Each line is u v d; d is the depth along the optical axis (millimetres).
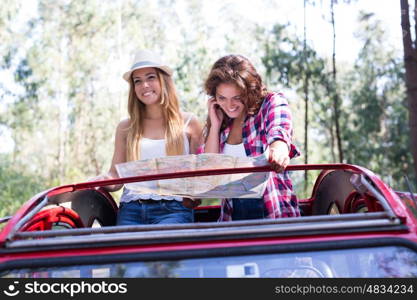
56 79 33719
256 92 3467
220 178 2928
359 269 2195
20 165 32750
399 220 2273
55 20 33500
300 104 28359
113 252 2189
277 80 25344
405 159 27359
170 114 4246
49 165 35219
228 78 3410
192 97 29625
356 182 2938
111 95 35281
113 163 4332
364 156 27812
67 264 2164
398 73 28938
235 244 2197
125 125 4379
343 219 2301
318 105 26219
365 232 2252
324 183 4008
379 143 28328
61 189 3049
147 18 34781
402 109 28125
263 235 2217
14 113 32188
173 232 2236
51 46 33219
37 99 32406
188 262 2182
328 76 25344
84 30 34188
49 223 3164
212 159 2812
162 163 2881
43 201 2791
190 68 30906
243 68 3439
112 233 2320
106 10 34469
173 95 4293
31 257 2189
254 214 3475
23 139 34312
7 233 2293
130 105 4281
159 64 4199
